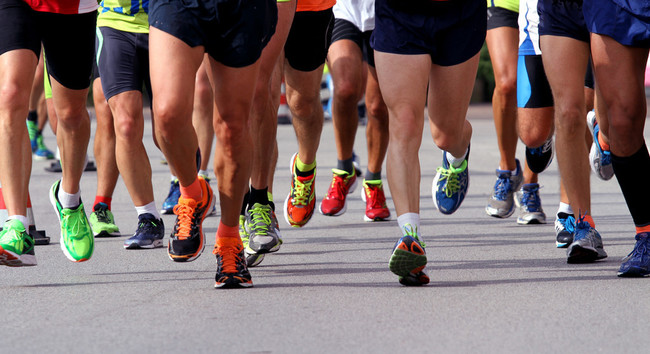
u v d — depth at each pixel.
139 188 21.09
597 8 15.85
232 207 15.92
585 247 17.91
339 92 23.84
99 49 20.58
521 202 24.84
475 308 14.14
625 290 15.42
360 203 30.09
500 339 12.24
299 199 21.95
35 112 44.94
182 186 15.91
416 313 13.82
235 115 15.16
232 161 15.52
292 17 18.25
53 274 17.69
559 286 15.84
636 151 16.34
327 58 24.48
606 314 13.66
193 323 13.30
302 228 24.42
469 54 16.47
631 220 24.77
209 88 25.81
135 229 24.34
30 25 16.16
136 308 14.39
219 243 16.20
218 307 14.41
